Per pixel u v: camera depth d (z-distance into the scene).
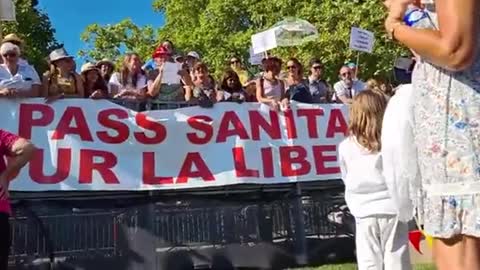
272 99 8.42
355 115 4.58
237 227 7.80
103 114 7.45
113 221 7.35
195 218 7.66
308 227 8.09
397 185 2.34
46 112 7.24
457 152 1.94
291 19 13.49
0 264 4.41
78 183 7.22
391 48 22.22
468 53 1.82
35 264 7.03
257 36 11.10
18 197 7.00
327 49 23.92
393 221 4.45
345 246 8.21
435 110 1.99
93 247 7.26
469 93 1.93
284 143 8.09
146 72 8.84
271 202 7.97
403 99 2.30
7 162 4.71
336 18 23.94
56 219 7.15
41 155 7.14
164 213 7.54
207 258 7.64
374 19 22.45
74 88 7.71
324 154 8.25
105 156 7.37
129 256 7.36
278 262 7.89
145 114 7.58
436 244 2.04
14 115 7.11
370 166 4.49
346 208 8.29
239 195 7.86
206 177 7.69
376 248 4.53
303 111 8.28
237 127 7.92
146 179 7.48
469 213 1.91
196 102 7.82
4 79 7.14
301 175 8.11
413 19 2.04
